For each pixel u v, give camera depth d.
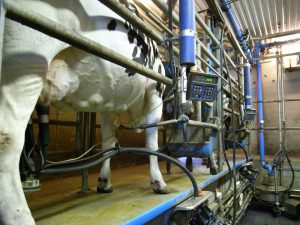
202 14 3.05
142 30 1.07
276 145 4.77
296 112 4.68
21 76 0.65
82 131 1.97
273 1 3.24
